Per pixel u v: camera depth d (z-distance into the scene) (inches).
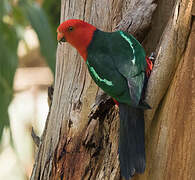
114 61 291.3
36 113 744.3
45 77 951.6
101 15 346.3
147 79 295.1
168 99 293.9
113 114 321.7
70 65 356.2
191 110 289.0
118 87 275.9
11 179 711.7
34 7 519.2
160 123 298.0
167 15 330.3
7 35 557.9
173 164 299.0
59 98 363.3
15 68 515.2
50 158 356.2
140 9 325.7
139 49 294.8
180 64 288.8
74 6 360.5
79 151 333.1
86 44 312.8
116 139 318.3
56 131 355.3
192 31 283.1
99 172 324.8
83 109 334.6
